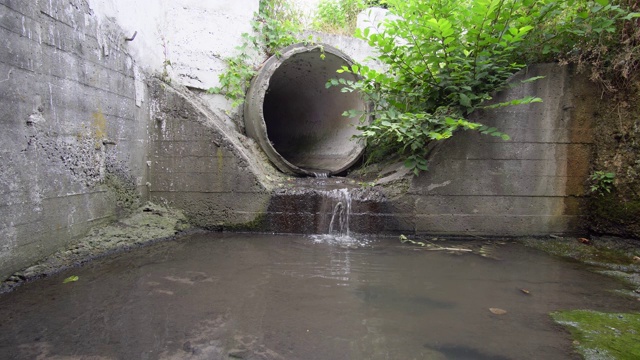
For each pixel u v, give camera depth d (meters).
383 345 2.17
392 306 2.73
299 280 3.22
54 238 3.38
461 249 4.37
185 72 5.96
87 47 3.78
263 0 6.92
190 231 5.00
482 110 4.80
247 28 6.48
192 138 5.04
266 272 3.41
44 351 2.03
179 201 5.11
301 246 4.36
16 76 2.89
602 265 3.86
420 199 4.91
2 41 2.76
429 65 5.13
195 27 6.00
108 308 2.59
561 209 4.84
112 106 4.23
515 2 4.23
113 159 4.27
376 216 4.93
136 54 4.77
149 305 2.65
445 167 4.88
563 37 4.60
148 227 4.55
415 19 4.87
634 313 2.70
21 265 3.02
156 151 5.11
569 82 4.66
